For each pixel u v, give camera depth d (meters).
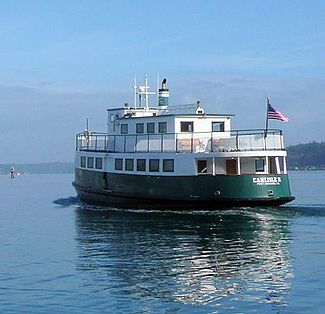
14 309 20.34
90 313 19.75
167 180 46.62
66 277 24.88
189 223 40.34
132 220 43.03
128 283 23.58
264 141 45.00
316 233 35.53
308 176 183.12
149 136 49.50
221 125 49.56
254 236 34.69
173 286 23.00
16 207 63.41
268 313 19.41
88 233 37.69
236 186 44.03
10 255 30.53
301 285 22.67
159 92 56.88
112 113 56.22
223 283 23.30
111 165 51.44
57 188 118.06
